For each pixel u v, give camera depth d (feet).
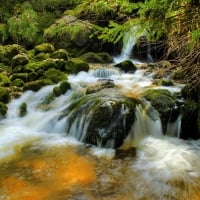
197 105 19.84
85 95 22.31
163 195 13.80
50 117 21.57
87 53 34.42
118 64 30.35
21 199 13.43
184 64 18.39
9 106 24.06
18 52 32.78
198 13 11.92
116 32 12.26
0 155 17.46
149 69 29.17
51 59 30.22
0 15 40.73
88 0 17.30
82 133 19.07
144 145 18.48
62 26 24.16
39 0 42.16
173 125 19.70
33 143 18.93
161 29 12.39
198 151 17.75
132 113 19.06
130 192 13.97
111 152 17.67
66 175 15.28
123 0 11.65
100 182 14.67
